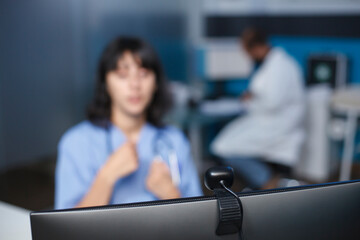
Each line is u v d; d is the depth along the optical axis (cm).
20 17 457
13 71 460
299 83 405
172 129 170
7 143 471
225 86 515
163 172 155
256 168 397
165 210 81
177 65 523
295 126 404
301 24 452
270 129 403
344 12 423
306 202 85
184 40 521
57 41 479
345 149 422
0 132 465
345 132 416
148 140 161
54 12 473
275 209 83
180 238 80
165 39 515
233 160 399
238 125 426
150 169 156
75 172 155
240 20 489
